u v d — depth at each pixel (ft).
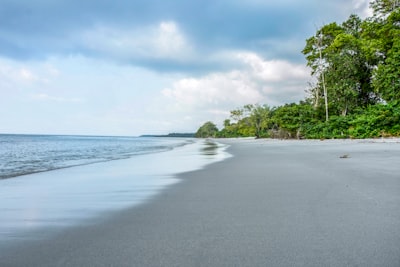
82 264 10.75
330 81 155.43
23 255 11.66
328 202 18.54
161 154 83.10
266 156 56.39
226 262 10.61
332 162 39.81
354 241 12.10
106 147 146.92
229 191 23.52
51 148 132.16
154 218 16.60
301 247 11.69
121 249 12.08
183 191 24.47
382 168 32.24
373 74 124.16
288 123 165.89
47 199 22.95
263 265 10.28
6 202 22.03
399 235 12.64
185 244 12.42
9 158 73.77
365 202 18.20
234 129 378.32
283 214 16.33
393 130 93.91
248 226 14.51
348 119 124.26
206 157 64.64
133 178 33.86
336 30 173.37
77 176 37.60
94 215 17.71
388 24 133.28
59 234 14.20
